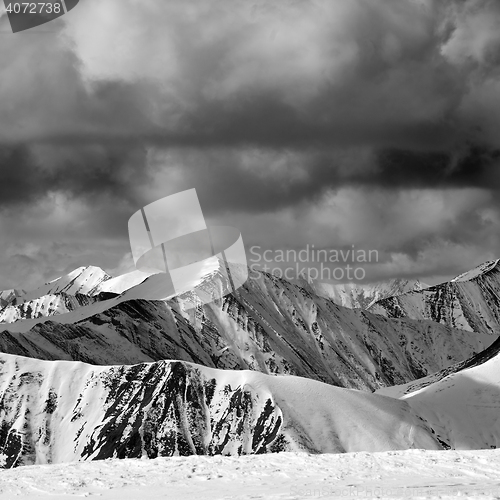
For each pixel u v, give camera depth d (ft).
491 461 158.81
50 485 151.23
